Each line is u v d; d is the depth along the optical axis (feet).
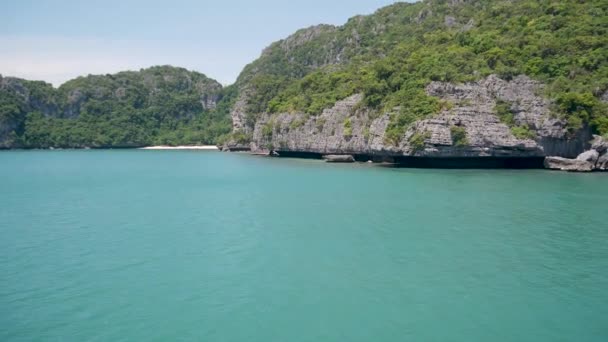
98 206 180.55
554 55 284.41
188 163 401.29
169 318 80.84
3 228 142.92
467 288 91.76
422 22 506.07
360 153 336.29
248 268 104.32
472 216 149.18
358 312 82.58
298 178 256.93
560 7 330.75
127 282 96.73
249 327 77.82
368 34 598.34
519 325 77.51
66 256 113.91
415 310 82.99
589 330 75.77
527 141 258.78
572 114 255.70
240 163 385.50
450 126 264.72
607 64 271.28
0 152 620.08
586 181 220.23
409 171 275.39
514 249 114.32
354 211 160.35
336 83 414.21
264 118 479.41
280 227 139.54
